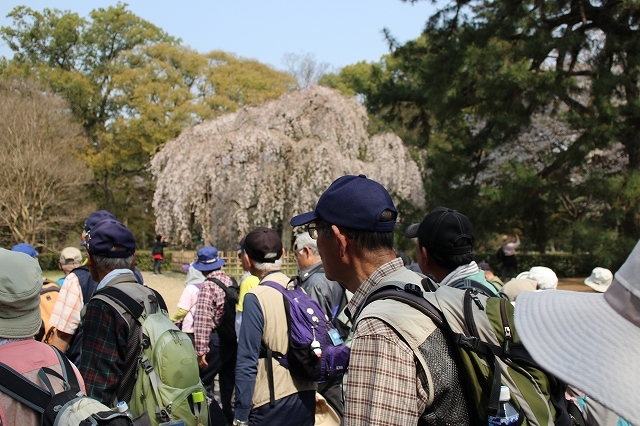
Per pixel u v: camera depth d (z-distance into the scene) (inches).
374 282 75.6
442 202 798.5
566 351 45.1
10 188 1141.1
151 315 113.6
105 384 107.7
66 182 1208.2
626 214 630.5
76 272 167.5
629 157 671.1
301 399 140.6
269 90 1594.5
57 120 1252.5
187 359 110.0
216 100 1512.1
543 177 706.2
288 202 818.2
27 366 78.3
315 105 823.1
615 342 43.3
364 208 76.3
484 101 707.4
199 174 796.6
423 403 64.7
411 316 66.7
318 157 762.8
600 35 670.5
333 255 78.8
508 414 62.8
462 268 107.7
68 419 70.8
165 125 1496.1
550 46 627.8
